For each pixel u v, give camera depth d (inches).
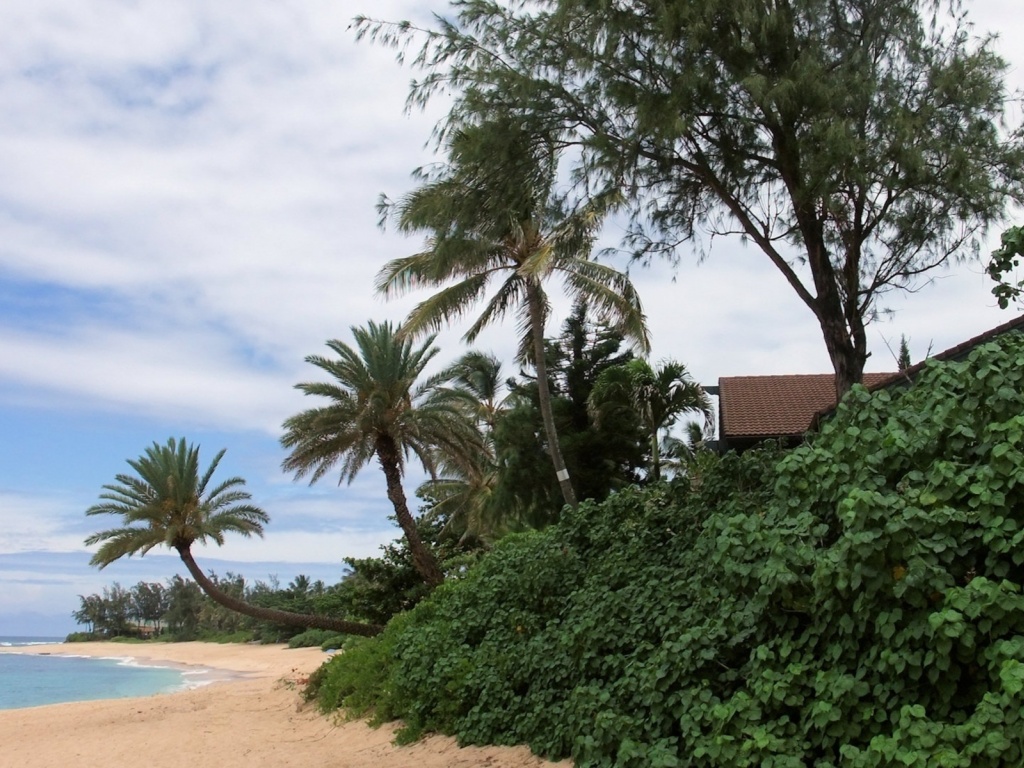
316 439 1078.4
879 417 257.6
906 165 409.4
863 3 438.9
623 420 1036.5
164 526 1212.5
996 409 216.5
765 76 425.1
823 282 441.7
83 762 560.7
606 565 415.8
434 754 388.5
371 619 1135.0
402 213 543.5
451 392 1239.5
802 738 212.7
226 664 2305.6
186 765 507.2
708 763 225.1
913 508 197.0
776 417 916.6
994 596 178.1
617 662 319.3
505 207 484.1
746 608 254.2
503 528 1227.9
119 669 2448.3
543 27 448.1
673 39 427.5
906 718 178.1
